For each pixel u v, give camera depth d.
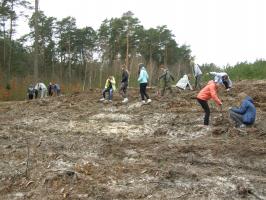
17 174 8.38
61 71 65.81
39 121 14.63
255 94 16.33
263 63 25.75
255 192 7.37
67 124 13.88
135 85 53.50
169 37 68.50
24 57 61.56
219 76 17.62
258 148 9.58
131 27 62.59
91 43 69.19
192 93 17.91
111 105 16.88
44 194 7.45
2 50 54.91
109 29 64.75
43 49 65.56
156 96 18.09
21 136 11.98
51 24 66.56
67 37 67.19
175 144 10.53
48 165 8.88
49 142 11.14
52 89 27.58
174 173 8.31
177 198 7.16
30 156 9.64
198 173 8.34
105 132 12.45
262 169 8.58
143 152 9.98
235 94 16.91
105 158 9.62
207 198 7.15
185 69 67.44
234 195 7.28
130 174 8.34
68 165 8.88
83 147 10.58
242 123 11.75
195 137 11.41
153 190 7.52
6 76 48.22
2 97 38.84
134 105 16.28
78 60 70.94
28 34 57.41
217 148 9.81
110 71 65.38
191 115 13.71
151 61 63.19
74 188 7.61
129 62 64.00
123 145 10.70
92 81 66.06
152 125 13.12
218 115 13.40
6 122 14.62
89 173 8.36
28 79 49.16
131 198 7.19
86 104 17.77
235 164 8.88
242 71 25.16
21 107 18.73
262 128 11.55
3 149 10.41
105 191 7.46
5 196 7.48
